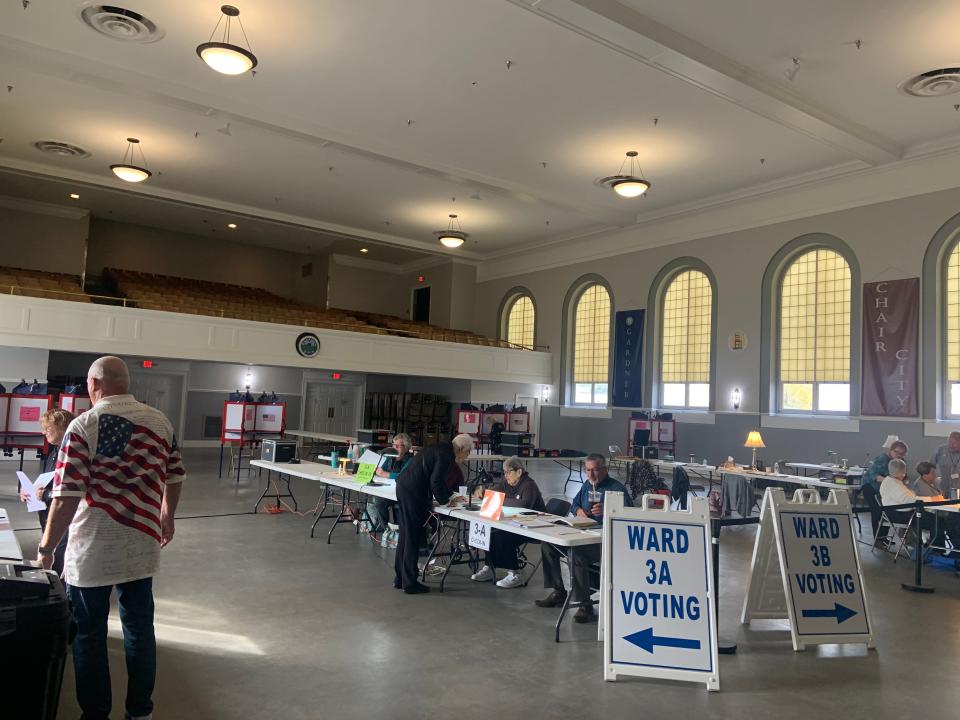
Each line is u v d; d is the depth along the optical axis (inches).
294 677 163.8
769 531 213.9
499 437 617.9
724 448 606.5
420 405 836.6
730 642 194.9
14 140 540.7
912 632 214.4
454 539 278.5
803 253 569.6
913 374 488.7
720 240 625.6
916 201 493.7
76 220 756.6
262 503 400.2
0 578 106.0
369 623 204.7
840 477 396.8
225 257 911.7
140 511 125.6
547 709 151.8
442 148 514.6
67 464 118.6
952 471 398.0
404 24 346.3
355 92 427.2
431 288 938.1
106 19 343.9
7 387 560.7
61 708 141.3
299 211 722.2
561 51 366.6
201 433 779.4
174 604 213.9
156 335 573.6
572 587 206.5
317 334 658.2
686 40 346.0
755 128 455.5
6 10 344.8
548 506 263.0
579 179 570.9
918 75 375.9
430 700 154.2
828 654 191.9
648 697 160.1
